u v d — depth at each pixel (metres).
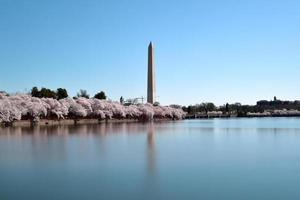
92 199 21.80
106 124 137.88
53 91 184.50
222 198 21.84
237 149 47.12
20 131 86.31
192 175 28.75
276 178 27.59
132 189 24.17
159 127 112.31
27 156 39.91
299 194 22.61
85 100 157.00
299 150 45.75
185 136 71.75
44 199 21.84
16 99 124.12
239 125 129.38
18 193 23.23
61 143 54.47
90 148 48.06
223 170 31.08
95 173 29.80
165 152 43.81
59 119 137.62
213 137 69.12
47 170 31.28
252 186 24.88
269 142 57.38
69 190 23.98
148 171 30.66
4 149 46.41
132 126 119.25
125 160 36.81
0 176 28.67
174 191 23.59
